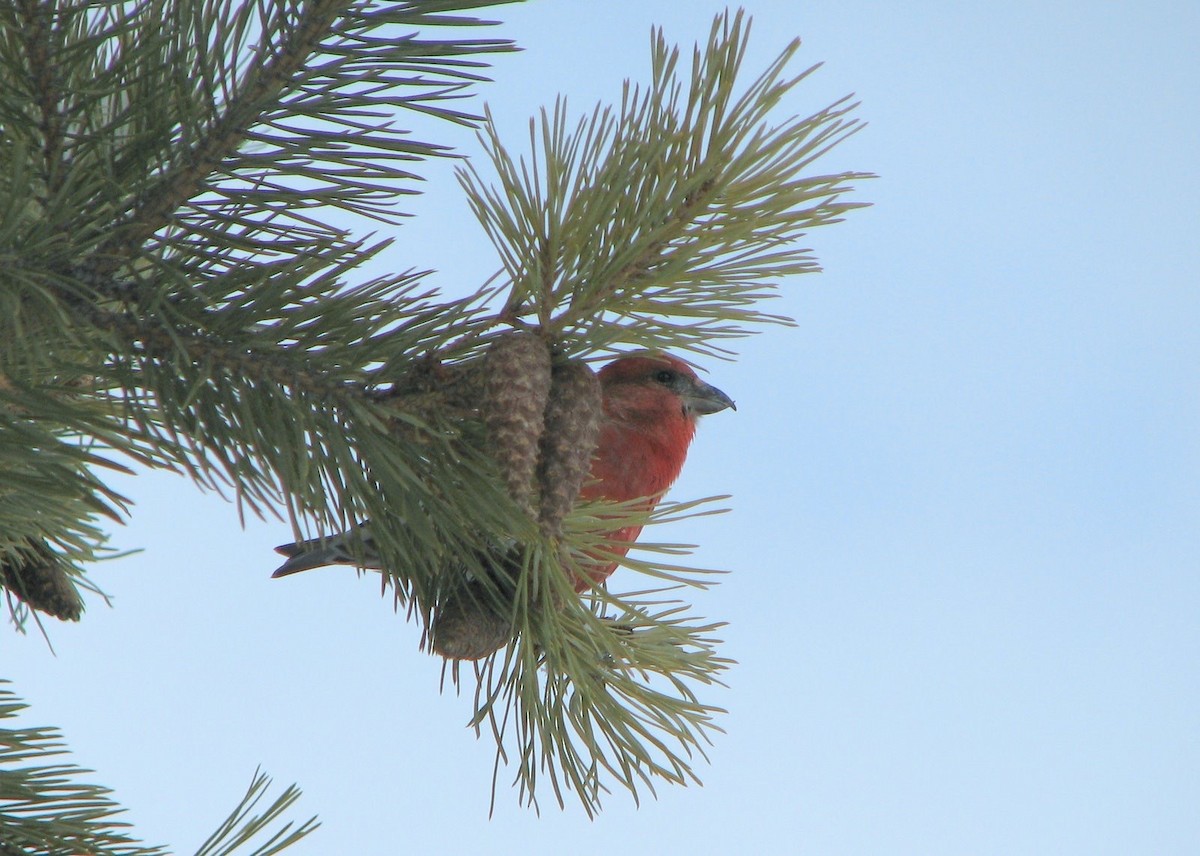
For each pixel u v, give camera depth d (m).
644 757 4.23
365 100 3.47
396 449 3.74
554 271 3.68
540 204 3.69
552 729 4.23
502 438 3.46
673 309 3.75
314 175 3.51
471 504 3.80
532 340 3.59
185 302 3.59
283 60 3.37
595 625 4.13
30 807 3.74
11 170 3.39
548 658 4.20
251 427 3.41
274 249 3.59
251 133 3.46
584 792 4.24
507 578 4.30
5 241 3.19
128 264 3.50
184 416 3.33
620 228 3.67
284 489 3.35
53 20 3.29
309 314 3.65
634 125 3.63
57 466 2.74
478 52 3.43
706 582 3.89
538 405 3.50
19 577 5.08
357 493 3.70
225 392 3.53
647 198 3.64
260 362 3.62
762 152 3.59
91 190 3.42
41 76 3.32
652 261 3.71
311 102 3.47
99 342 3.45
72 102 3.55
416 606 4.21
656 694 4.30
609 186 3.62
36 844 3.70
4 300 3.04
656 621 4.40
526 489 3.46
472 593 4.37
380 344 3.70
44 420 3.23
